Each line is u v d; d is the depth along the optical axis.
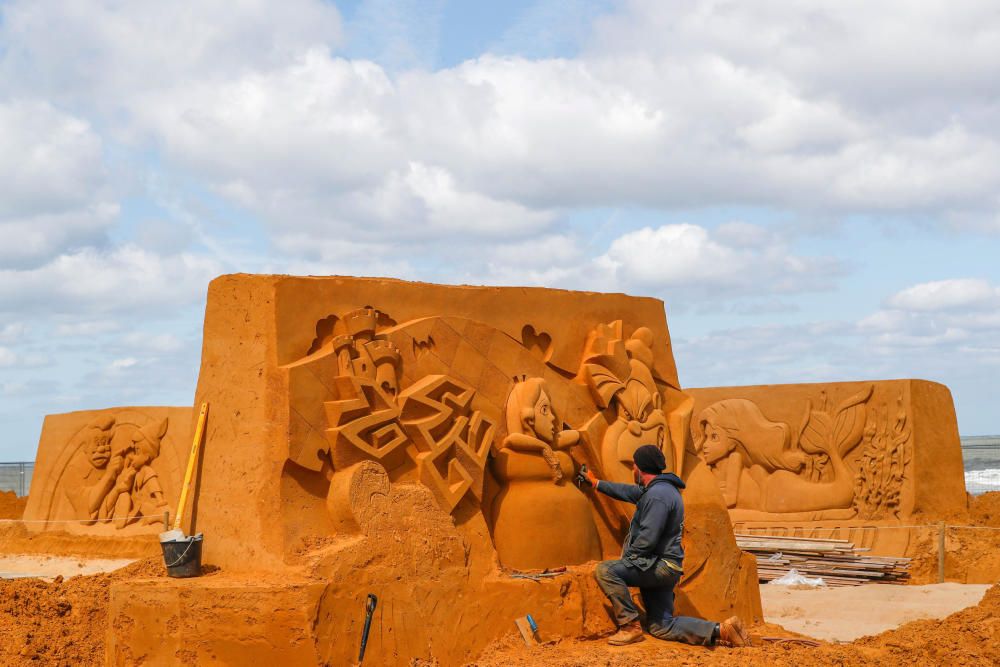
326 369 6.66
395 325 7.14
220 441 6.76
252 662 6.02
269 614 6.02
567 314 8.15
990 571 13.11
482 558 7.03
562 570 7.25
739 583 8.30
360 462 6.60
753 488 16.20
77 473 16.48
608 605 7.21
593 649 6.89
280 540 6.34
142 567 9.25
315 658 5.98
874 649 6.76
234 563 6.51
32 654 7.12
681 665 6.25
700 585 8.04
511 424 7.49
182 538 6.41
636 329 8.66
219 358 6.87
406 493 6.73
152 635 6.27
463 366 7.38
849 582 12.96
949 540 14.01
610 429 8.04
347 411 6.57
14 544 16.23
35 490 16.83
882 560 13.78
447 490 6.91
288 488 6.46
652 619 7.16
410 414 6.95
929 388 15.61
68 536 16.03
